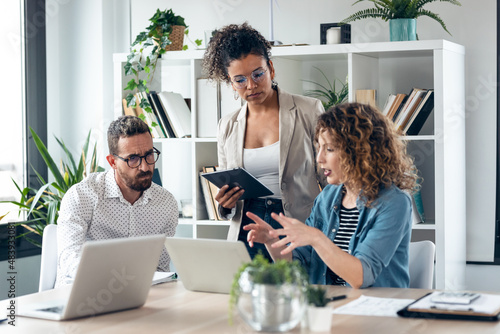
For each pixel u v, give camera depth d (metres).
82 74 4.50
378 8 3.72
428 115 3.80
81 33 4.49
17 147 4.27
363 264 2.12
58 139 4.27
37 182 4.34
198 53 3.92
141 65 4.02
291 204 2.96
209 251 2.11
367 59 3.86
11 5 4.21
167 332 1.73
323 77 4.14
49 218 3.79
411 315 1.80
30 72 4.29
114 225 2.71
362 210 2.32
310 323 1.69
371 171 2.24
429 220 3.88
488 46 3.91
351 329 1.69
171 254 2.22
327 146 2.29
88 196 2.68
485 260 3.95
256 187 2.76
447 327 1.69
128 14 4.55
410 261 2.50
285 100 2.99
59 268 2.57
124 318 1.89
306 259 2.46
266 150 3.00
